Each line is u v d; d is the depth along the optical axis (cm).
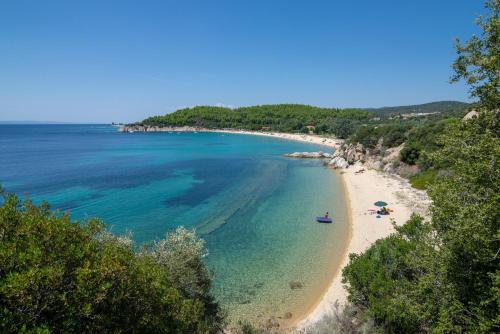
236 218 3875
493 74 977
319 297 2170
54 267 689
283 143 15200
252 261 2716
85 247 810
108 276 777
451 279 1045
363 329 1435
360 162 7481
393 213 3766
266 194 5053
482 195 971
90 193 5081
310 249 2930
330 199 4653
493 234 873
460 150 1057
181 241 1788
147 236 3309
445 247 1089
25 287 618
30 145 13825
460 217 921
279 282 2373
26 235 757
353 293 1644
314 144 14600
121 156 9994
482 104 1048
